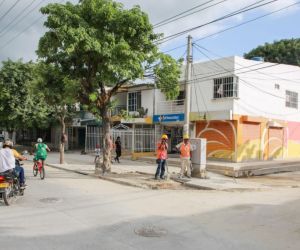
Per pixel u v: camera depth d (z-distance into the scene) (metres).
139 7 17.81
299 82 31.66
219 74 27.33
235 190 15.32
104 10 17.14
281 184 18.17
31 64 35.72
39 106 35.91
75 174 19.86
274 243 7.79
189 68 20.72
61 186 14.99
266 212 10.74
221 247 7.41
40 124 36.94
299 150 32.31
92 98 17.66
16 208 10.62
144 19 17.77
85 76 18.62
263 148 28.53
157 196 13.29
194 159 18.36
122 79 18.73
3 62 35.38
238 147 26.38
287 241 7.95
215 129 27.81
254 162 25.88
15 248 7.00
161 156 17.59
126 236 8.00
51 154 35.12
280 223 9.48
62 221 9.17
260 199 13.01
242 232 8.58
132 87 34.22
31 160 27.78
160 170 17.77
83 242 7.47
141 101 34.47
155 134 31.89
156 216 9.98
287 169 24.55
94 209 10.70
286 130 30.77
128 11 17.48
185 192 14.59
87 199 12.27
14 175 11.54
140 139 30.77
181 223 9.28
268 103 28.89
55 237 7.78
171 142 33.22
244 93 27.02
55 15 16.55
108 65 16.70
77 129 44.81
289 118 31.00
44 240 7.54
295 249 7.43
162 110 32.16
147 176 18.84
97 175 18.89
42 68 18.38
